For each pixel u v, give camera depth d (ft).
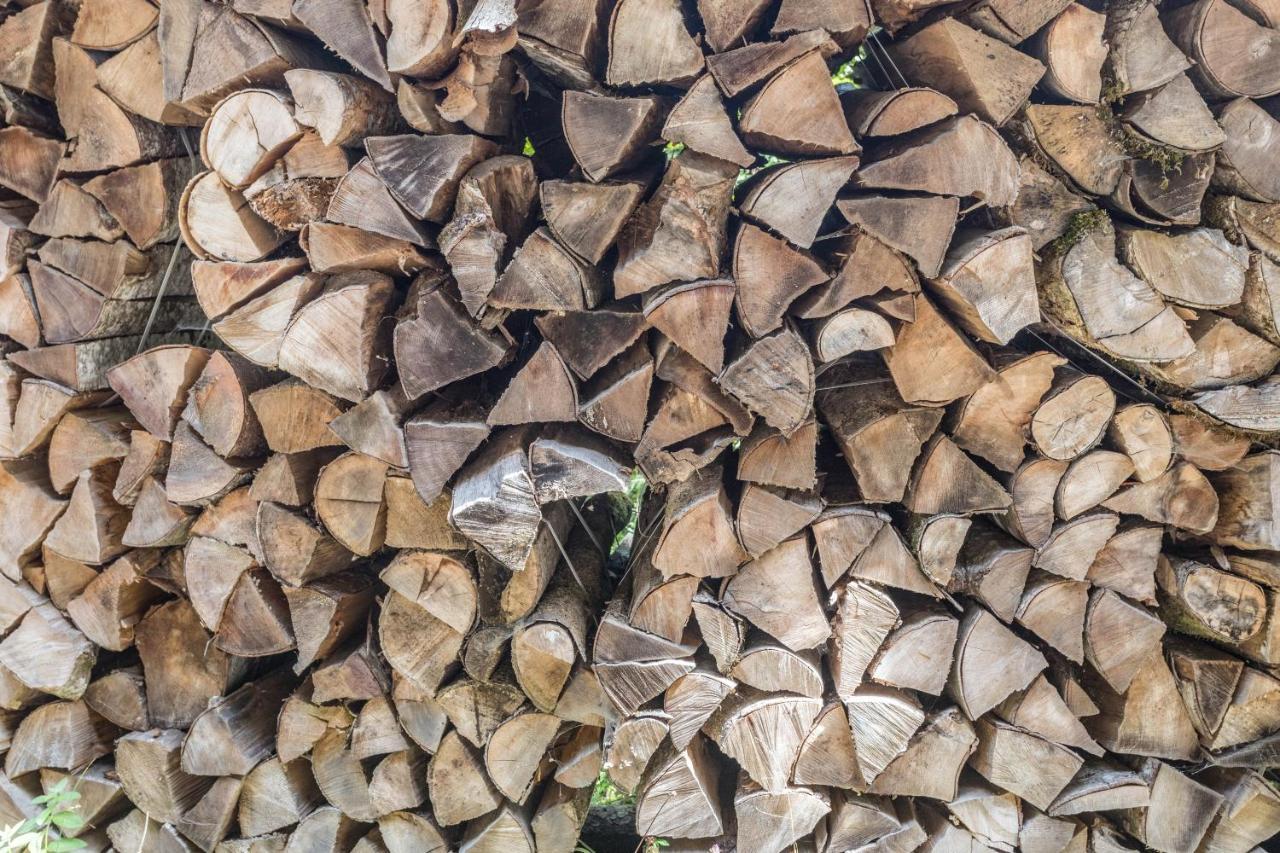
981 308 5.58
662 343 5.77
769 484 5.92
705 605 6.20
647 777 6.88
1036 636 6.97
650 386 5.73
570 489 5.74
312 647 6.73
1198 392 6.37
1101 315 5.96
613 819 9.20
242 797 7.45
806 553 6.13
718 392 5.67
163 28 6.06
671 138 5.33
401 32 5.40
